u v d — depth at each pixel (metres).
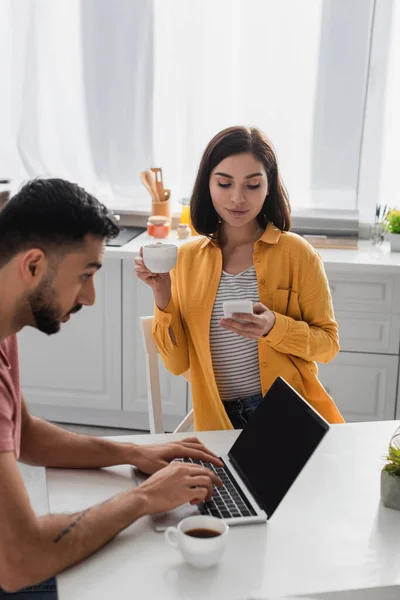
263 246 1.94
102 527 1.17
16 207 1.16
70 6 3.29
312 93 3.21
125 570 1.12
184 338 2.00
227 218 1.88
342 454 1.56
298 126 3.26
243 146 1.85
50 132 3.45
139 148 3.41
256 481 1.36
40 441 1.46
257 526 1.27
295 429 1.33
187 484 1.28
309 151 3.27
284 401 1.43
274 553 1.18
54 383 3.32
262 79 3.24
